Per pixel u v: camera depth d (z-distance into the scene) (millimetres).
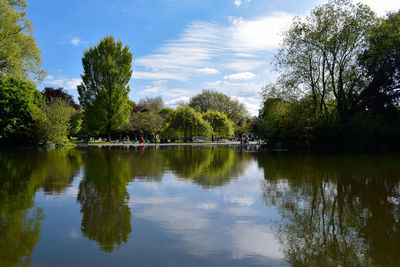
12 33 27156
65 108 35031
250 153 26016
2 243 4625
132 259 4094
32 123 31406
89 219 5898
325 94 28453
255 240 4871
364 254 4359
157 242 4730
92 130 52031
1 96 29734
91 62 48031
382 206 7086
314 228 5480
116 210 6578
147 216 6145
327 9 25453
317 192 8648
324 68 27297
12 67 27000
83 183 9938
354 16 24797
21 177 11156
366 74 27484
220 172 12883
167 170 13453
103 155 22375
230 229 5398
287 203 7344
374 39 25844
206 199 7707
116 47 48000
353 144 26891
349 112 27953
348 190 8930
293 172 12930
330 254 4348
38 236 4945
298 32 26609
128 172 12742
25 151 25938
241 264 3982
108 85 47781
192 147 39594
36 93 38188
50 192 8461
